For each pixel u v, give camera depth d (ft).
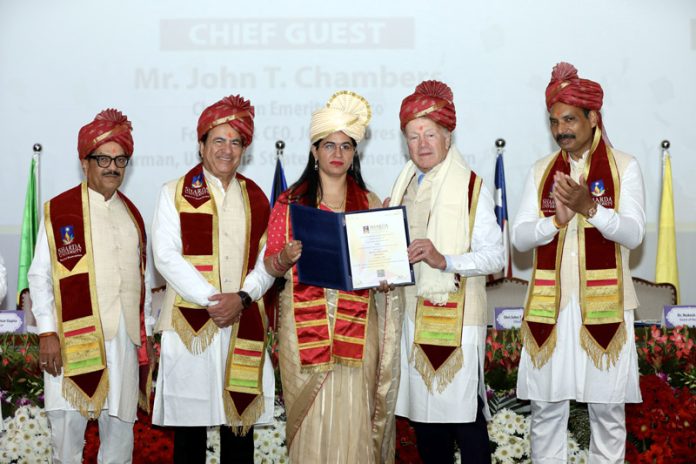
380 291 12.75
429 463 13.53
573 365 13.57
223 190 13.96
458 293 13.20
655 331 16.08
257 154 26.27
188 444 13.70
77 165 26.53
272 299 13.98
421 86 13.26
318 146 12.89
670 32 26.25
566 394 13.51
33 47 26.48
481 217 13.15
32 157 26.48
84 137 13.78
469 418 13.05
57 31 26.48
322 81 26.32
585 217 13.08
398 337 13.00
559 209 13.14
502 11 26.30
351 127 12.69
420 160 13.19
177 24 26.40
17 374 15.64
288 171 26.25
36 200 25.66
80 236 13.79
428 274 13.12
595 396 13.34
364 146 26.23
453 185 13.19
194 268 13.41
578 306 13.57
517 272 26.03
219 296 13.14
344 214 12.56
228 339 13.71
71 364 13.55
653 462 15.12
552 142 26.25
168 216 13.74
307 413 12.75
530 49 26.25
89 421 15.52
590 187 13.64
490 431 15.53
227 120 13.55
